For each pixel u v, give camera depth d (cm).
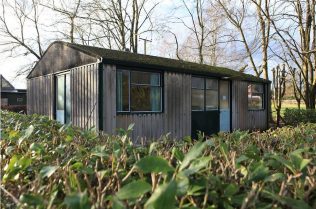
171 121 1130
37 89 1397
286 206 123
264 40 1989
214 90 1348
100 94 945
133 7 2506
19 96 2600
